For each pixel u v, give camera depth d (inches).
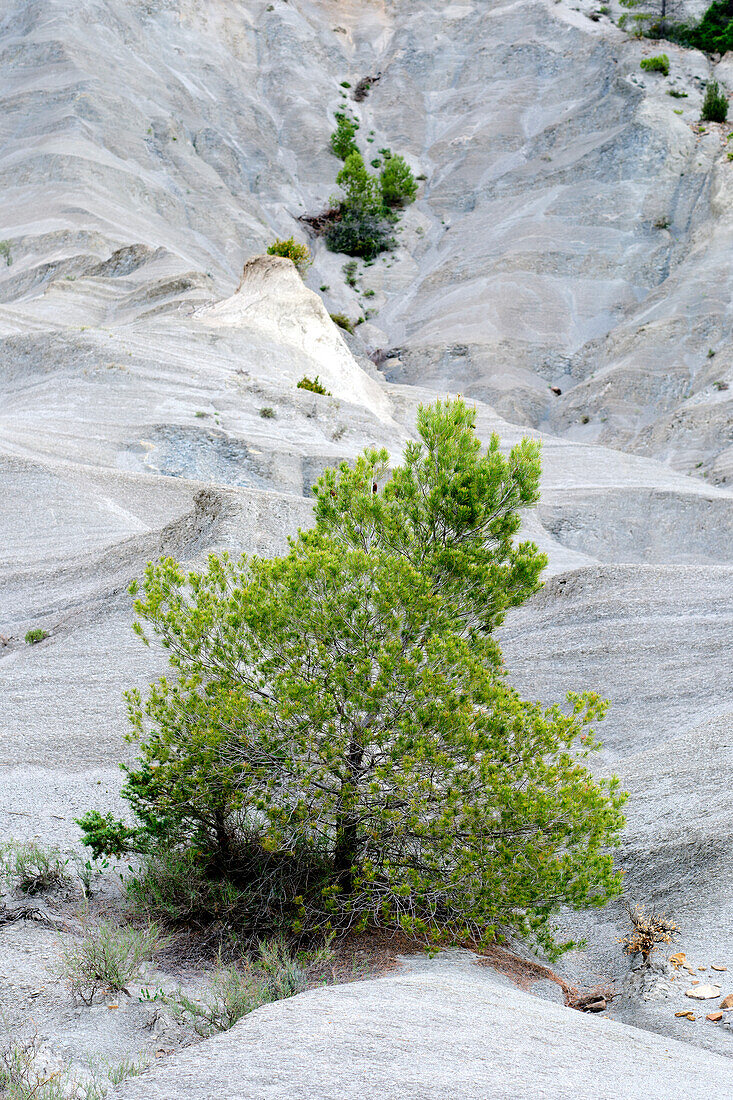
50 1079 223.6
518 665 834.8
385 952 350.0
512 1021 232.7
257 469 1872.5
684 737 611.5
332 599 383.9
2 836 459.5
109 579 1018.7
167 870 373.7
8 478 1406.3
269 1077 181.2
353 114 5994.1
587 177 4795.8
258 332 2534.5
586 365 3853.3
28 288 3587.6
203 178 5007.4
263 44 6343.5
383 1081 180.1
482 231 4840.1
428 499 452.1
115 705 692.7
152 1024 266.4
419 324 4375.0
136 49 5644.7
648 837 473.7
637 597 928.3
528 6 6225.4
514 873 346.3
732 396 3078.2
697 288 3767.2
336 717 384.5
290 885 382.3
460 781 360.8
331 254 5007.4
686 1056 244.8
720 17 5639.8
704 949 360.2
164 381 2169.0
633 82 5088.6
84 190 4330.7
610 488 2293.3
